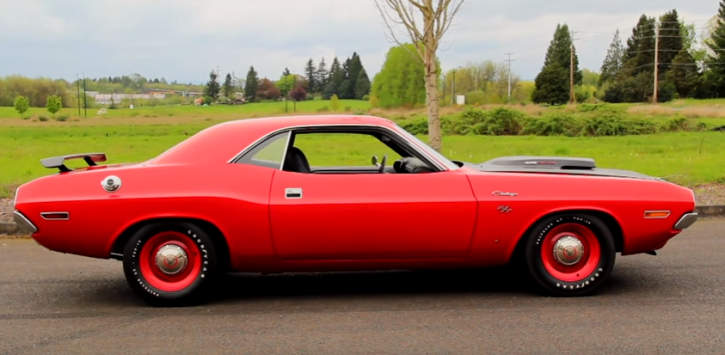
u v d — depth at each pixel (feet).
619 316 15.26
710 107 159.84
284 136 16.83
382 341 13.70
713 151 64.18
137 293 16.46
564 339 13.69
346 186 16.17
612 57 351.46
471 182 16.48
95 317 15.80
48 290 18.49
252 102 296.92
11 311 16.39
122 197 15.98
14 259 22.74
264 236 16.06
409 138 16.93
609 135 112.78
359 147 45.37
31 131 116.98
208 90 313.12
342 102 271.49
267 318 15.51
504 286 18.21
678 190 17.21
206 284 16.52
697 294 17.17
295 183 16.17
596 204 16.60
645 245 17.11
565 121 115.85
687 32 289.12
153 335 14.37
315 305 16.57
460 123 121.80
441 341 13.65
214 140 16.76
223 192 16.03
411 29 36.78
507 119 118.83
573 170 17.79
